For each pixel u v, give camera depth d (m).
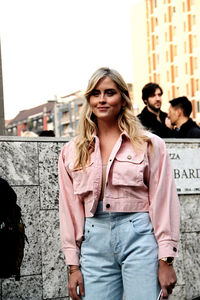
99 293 3.40
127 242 3.35
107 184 3.39
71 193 3.56
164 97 57.72
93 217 3.44
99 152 3.46
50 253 5.64
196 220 6.56
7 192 4.04
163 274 3.29
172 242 3.36
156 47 58.12
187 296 6.39
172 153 6.51
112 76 3.53
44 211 5.65
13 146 5.57
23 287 5.48
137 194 3.39
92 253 3.42
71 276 3.46
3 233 3.99
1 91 7.06
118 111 3.53
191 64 53.88
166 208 3.40
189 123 7.22
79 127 3.58
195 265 6.48
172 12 55.66
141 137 3.44
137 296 3.31
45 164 5.69
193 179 6.59
